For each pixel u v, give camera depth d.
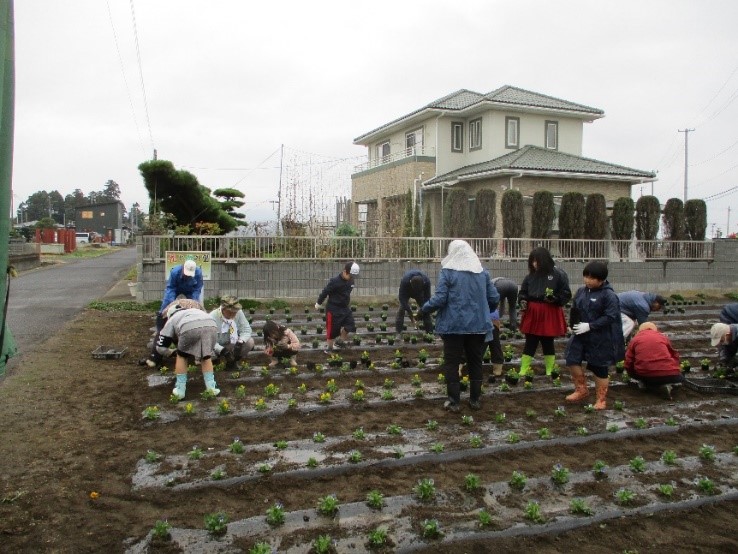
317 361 9.02
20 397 6.85
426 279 10.34
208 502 4.39
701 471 5.11
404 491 4.59
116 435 5.71
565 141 26.11
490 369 8.70
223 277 14.23
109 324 11.96
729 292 18.95
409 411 6.61
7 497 4.38
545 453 5.46
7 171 3.49
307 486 4.68
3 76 3.35
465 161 26.17
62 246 40.31
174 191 17.50
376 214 22.14
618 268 17.75
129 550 3.72
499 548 3.85
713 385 7.88
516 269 16.69
